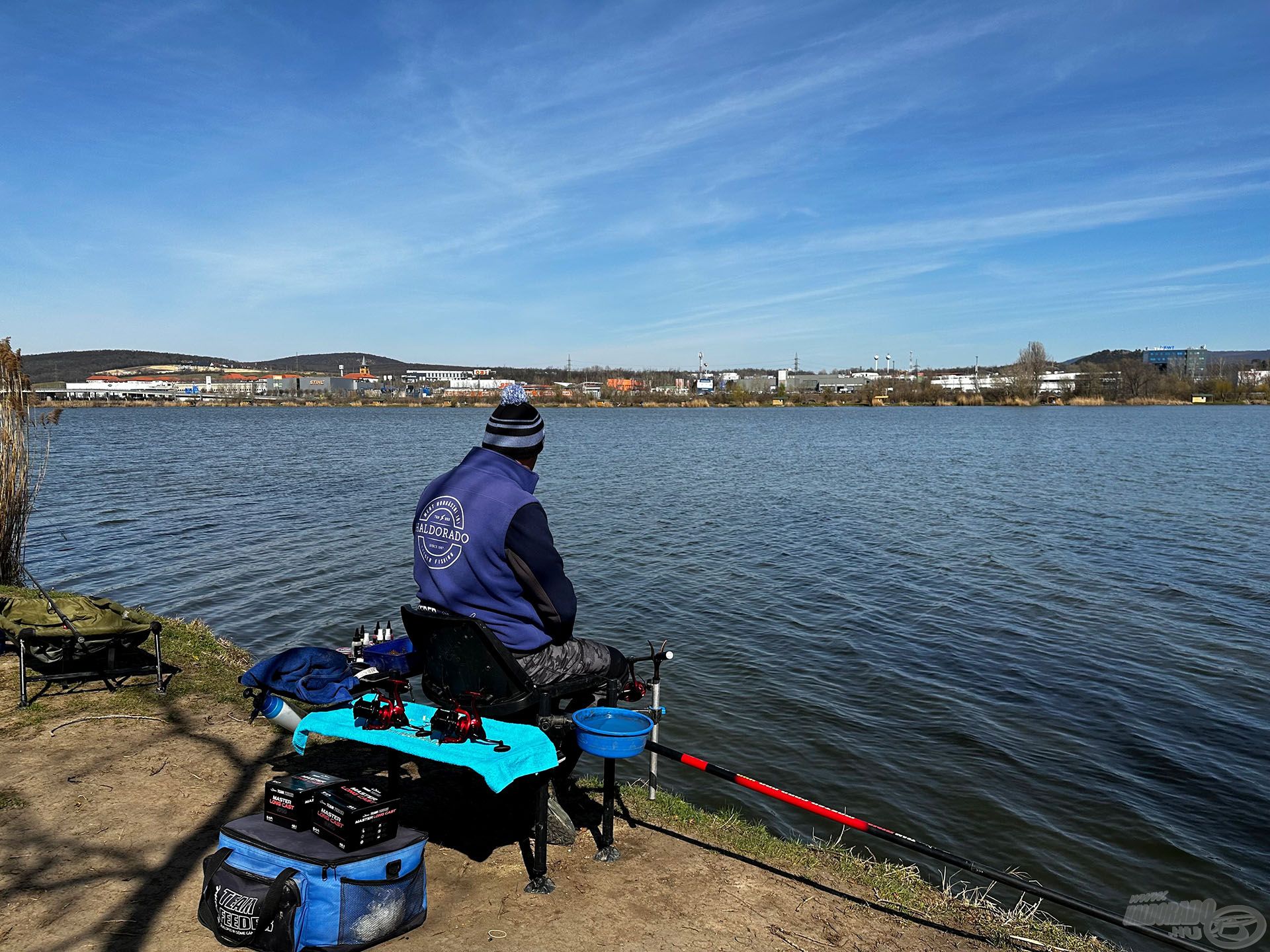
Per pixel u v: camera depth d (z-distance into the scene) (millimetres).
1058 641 11867
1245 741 8539
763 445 59594
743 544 18984
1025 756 8125
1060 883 6043
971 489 30719
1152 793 7430
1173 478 35031
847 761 7930
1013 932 3955
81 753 4965
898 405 187000
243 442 60844
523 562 3541
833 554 17906
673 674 10242
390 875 3172
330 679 4527
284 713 4402
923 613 13281
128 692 6121
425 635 3756
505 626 3598
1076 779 7668
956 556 17797
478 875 3805
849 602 13906
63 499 26016
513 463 3740
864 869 4418
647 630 12172
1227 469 39562
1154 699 9664
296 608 12977
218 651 7559
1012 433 77188
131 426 91562
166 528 20531
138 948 3104
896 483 32719
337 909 3035
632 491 29578
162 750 5051
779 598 14070
